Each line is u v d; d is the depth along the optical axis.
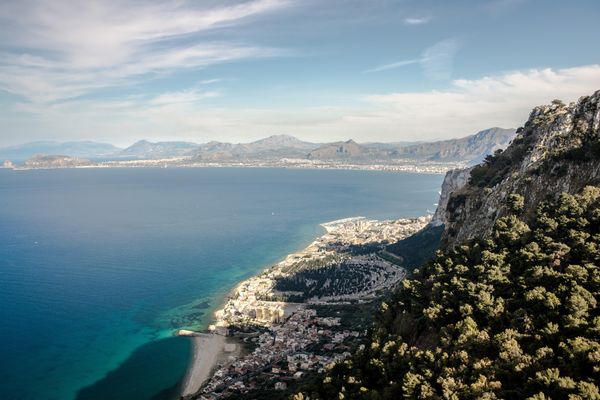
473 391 51.34
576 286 61.22
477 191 131.00
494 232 93.44
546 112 134.38
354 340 147.38
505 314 65.44
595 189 84.75
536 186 103.06
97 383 131.00
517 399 49.22
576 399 43.09
